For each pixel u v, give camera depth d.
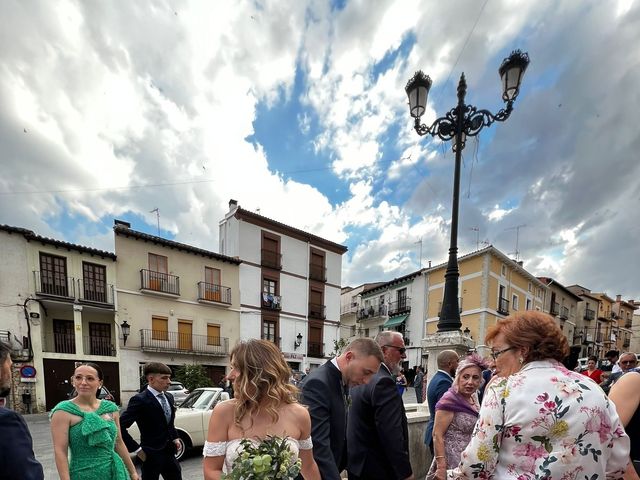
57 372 14.20
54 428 2.21
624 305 42.53
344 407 1.96
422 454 3.92
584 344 33.44
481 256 23.48
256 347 1.59
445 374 2.99
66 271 15.16
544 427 1.13
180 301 18.75
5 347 1.47
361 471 2.12
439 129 5.55
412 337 27.14
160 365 3.23
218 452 1.48
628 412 1.52
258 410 1.50
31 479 1.30
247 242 21.92
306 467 1.57
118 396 15.95
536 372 1.25
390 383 2.16
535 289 28.02
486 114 5.12
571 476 1.09
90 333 16.19
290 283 23.72
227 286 20.72
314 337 24.70
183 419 6.01
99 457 2.29
